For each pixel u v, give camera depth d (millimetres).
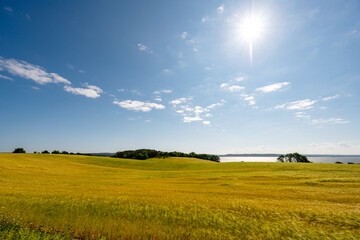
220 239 9016
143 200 15961
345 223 11070
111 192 20188
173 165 80062
